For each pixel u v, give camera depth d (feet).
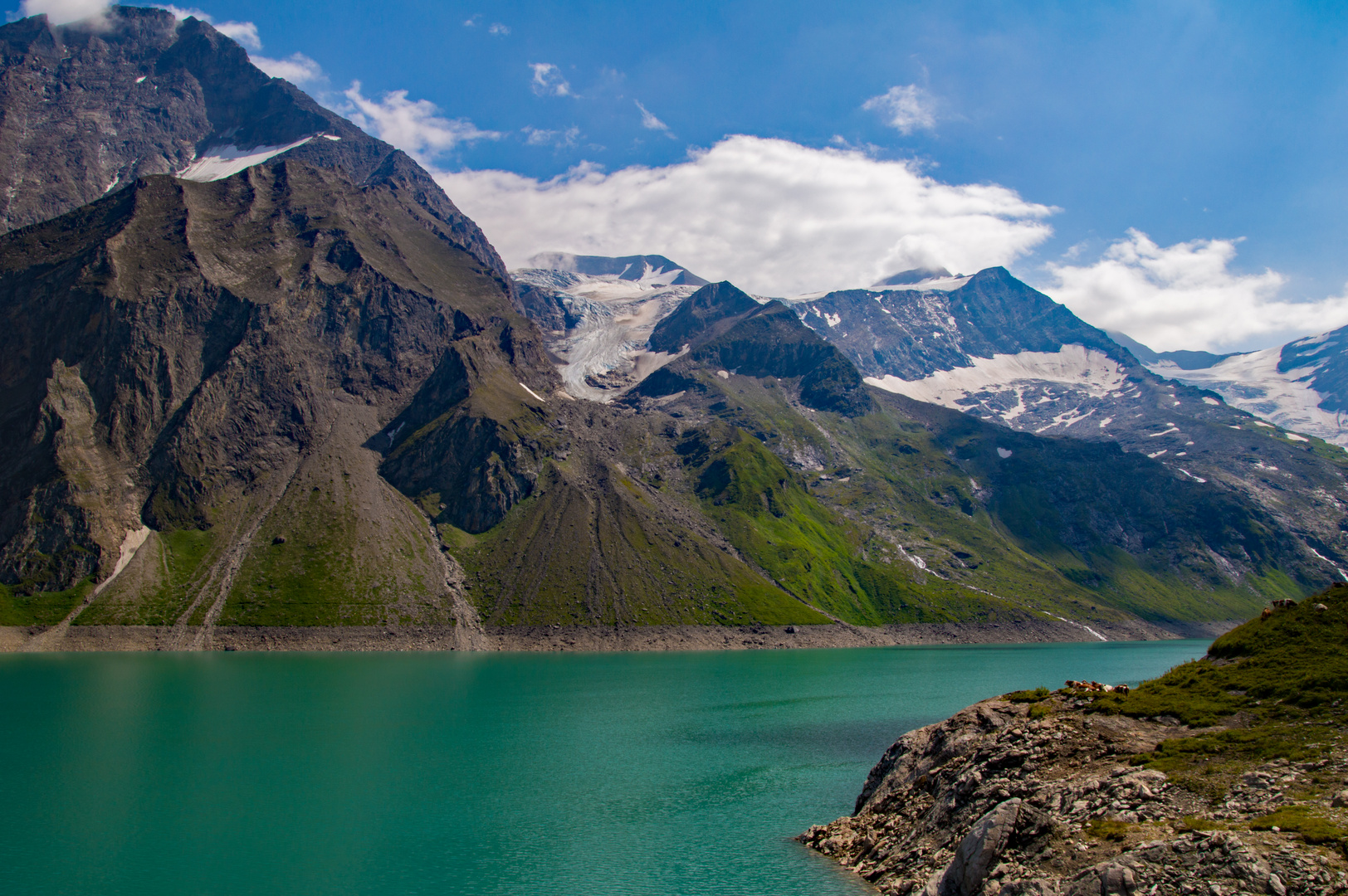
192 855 285.84
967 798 255.50
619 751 457.68
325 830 312.91
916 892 231.09
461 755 444.55
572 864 277.44
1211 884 174.19
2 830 310.86
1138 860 186.50
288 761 425.28
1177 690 278.87
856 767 418.92
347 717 547.90
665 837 304.91
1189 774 220.02
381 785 380.78
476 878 264.93
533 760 433.48
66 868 273.33
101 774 393.09
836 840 291.38
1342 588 301.63
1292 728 231.30
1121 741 251.19
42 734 479.82
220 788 371.76
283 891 255.29
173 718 534.37
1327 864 168.35
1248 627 304.50
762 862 277.03
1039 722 274.57
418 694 654.53
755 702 633.20
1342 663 257.34
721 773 406.00
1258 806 198.49
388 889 256.32
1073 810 219.61
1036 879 195.72
